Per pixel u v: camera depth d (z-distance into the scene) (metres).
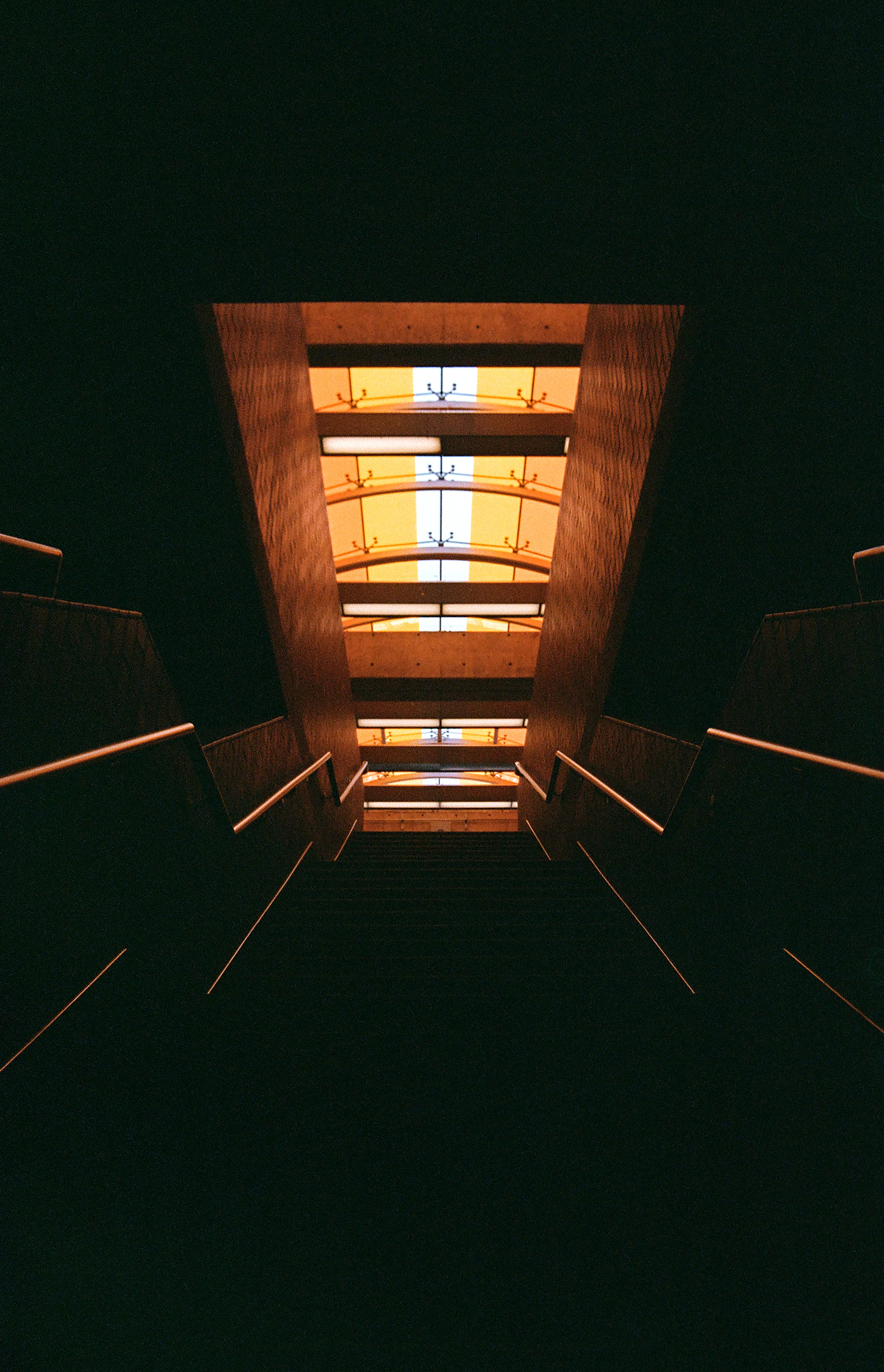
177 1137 2.30
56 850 2.35
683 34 3.22
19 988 2.10
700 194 3.54
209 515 4.95
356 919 4.49
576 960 3.65
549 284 3.89
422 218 3.63
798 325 3.82
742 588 5.15
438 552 11.09
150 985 2.86
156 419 4.39
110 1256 1.92
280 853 5.49
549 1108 2.44
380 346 7.47
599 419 6.52
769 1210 2.07
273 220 3.64
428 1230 2.02
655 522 4.99
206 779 3.52
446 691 13.02
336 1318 1.83
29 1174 1.95
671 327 4.27
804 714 2.92
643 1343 1.79
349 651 13.05
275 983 3.35
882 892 2.29
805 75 3.25
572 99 3.35
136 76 3.22
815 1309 1.83
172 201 3.53
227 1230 2.00
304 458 7.20
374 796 15.80
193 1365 1.77
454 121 3.39
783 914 2.85
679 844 4.02
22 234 3.60
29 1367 1.76
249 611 5.65
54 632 2.47
